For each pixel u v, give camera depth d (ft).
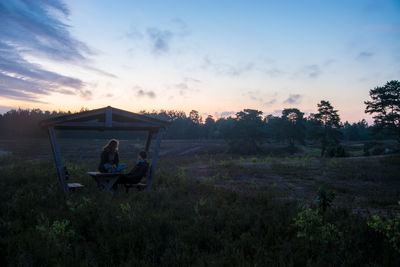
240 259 11.69
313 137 266.98
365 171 46.11
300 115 338.34
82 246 13.06
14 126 350.64
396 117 206.08
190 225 16.20
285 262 11.81
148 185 28.04
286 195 27.58
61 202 21.01
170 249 12.44
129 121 28.68
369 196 28.84
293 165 55.47
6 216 17.24
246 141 293.84
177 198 24.36
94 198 21.98
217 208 19.85
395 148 196.34
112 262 11.63
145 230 14.78
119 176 25.72
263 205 22.06
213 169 51.83
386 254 12.19
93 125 26.55
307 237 14.14
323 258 12.04
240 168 52.29
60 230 13.78
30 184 27.53
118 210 18.29
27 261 11.18
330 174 43.86
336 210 20.25
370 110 218.38
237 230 15.70
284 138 342.64
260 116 327.67
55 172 36.32
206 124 591.37
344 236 14.37
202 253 12.43
